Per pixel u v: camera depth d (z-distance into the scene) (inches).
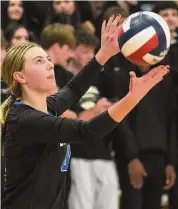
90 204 399.2
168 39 256.8
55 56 411.5
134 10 572.4
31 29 568.1
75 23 551.5
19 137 234.2
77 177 398.3
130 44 254.8
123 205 435.2
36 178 240.8
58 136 221.3
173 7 489.1
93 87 419.8
